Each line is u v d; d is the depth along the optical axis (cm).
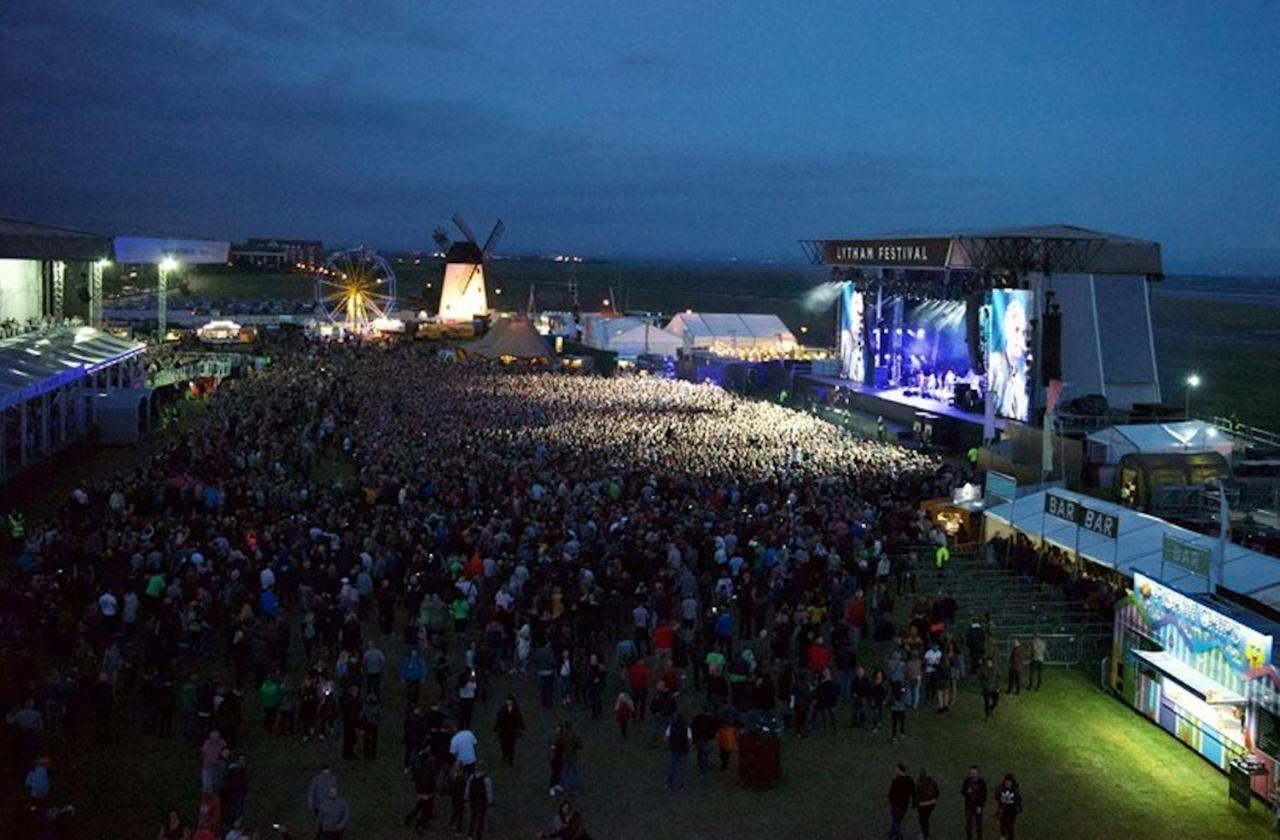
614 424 5122
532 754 2012
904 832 1766
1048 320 5200
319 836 1549
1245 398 8419
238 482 3403
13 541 3045
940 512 3462
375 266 11519
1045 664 2566
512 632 2425
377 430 4794
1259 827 1814
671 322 8869
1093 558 2780
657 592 2478
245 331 9144
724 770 1975
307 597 2419
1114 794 1923
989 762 2042
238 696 1933
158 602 2362
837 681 2245
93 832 1677
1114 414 4997
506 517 3073
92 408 4969
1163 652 2252
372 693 2166
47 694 1989
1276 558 2538
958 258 5556
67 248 5503
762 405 6172
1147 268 5356
